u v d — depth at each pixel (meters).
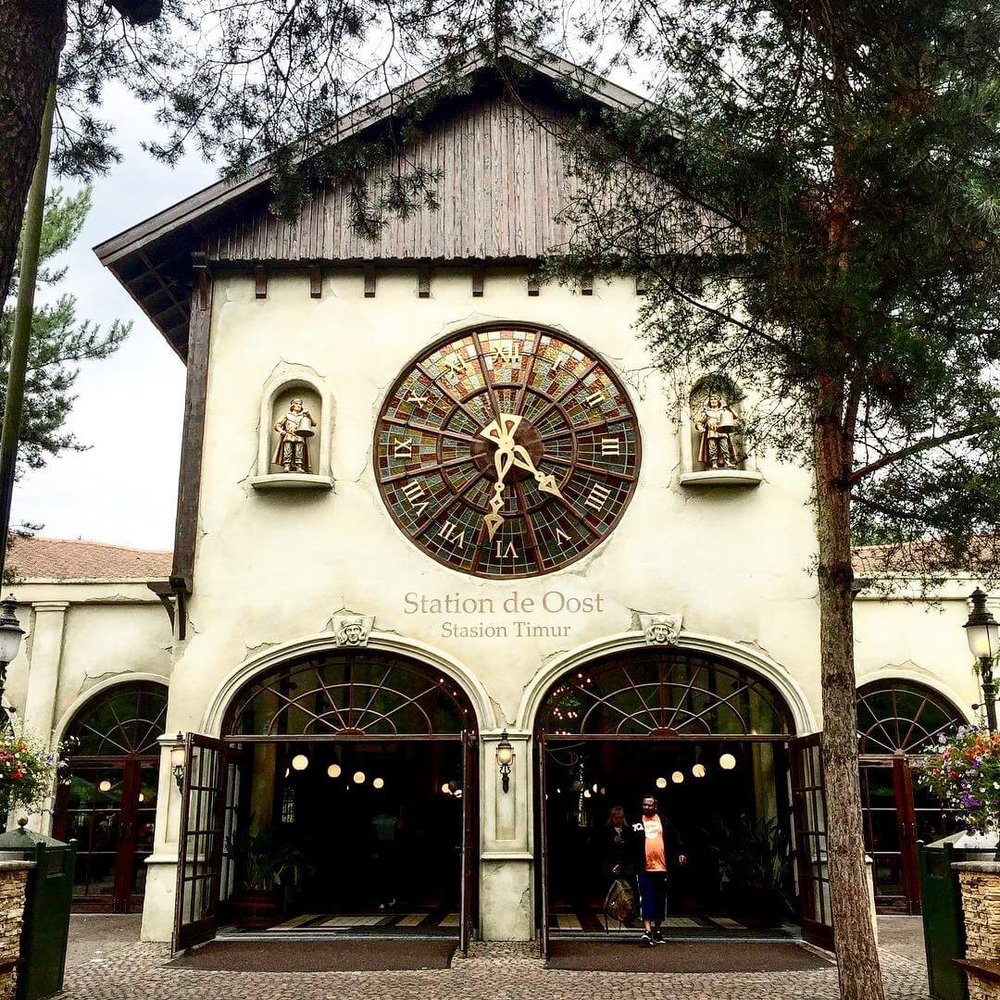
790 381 7.99
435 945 11.61
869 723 15.20
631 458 13.51
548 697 12.88
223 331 14.02
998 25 6.61
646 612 12.93
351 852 17.20
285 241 14.13
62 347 15.45
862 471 8.11
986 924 7.43
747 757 16.58
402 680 13.87
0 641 10.79
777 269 7.51
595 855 16.83
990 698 10.73
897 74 6.82
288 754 16.73
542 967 10.26
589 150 8.53
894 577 9.73
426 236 14.14
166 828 12.22
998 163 6.66
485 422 13.62
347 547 13.20
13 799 9.02
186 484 13.31
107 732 15.71
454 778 17.70
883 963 10.29
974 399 7.44
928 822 14.80
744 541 13.15
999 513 7.89
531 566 13.17
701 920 13.58
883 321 6.90
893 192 6.87
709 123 7.71
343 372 13.84
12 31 5.36
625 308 13.96
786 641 12.81
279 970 10.15
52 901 8.75
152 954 11.05
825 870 11.52
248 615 12.97
